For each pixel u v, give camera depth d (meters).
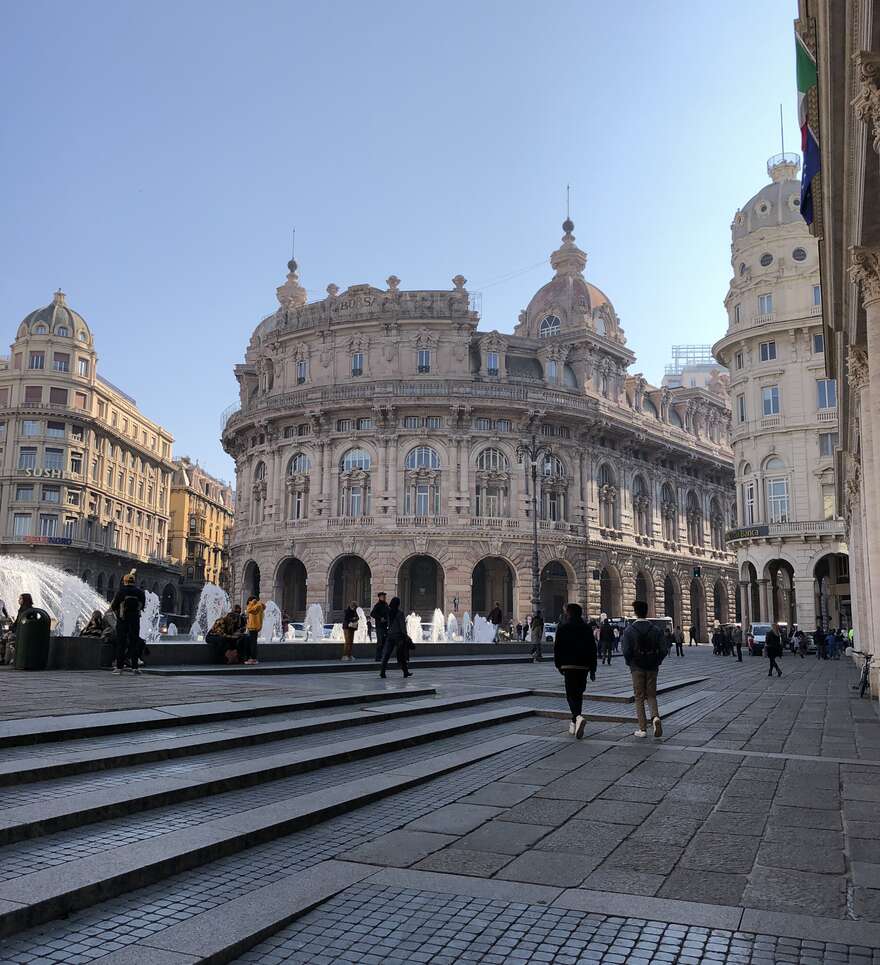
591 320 75.50
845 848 7.85
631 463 78.06
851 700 22.25
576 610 14.96
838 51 13.05
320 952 5.52
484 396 66.06
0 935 5.39
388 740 12.40
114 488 98.81
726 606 90.25
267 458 71.50
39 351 90.94
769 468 60.12
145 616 39.25
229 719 13.09
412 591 69.88
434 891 6.61
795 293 59.69
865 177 14.26
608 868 7.21
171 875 6.74
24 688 15.49
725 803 9.63
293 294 82.56
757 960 5.36
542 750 13.16
